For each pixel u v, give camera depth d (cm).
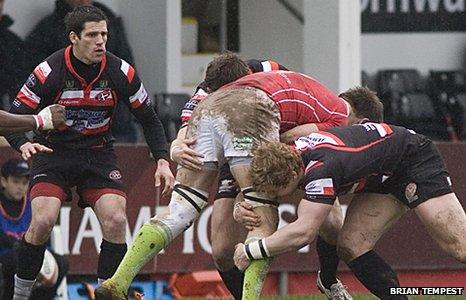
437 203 2222
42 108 2388
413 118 4434
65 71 2356
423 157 2244
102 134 2419
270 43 4550
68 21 2347
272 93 2203
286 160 2086
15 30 4131
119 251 2388
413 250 3406
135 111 2436
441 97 4569
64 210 3164
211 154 2184
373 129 2212
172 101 4047
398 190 2253
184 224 2197
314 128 2225
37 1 4159
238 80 2250
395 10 4834
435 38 4875
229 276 2400
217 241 2372
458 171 3422
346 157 2136
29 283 2416
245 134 2152
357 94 2370
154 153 2472
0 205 2864
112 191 2402
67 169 2394
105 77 2377
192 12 4541
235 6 4566
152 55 4300
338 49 4069
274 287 3341
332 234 2425
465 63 4875
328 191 2102
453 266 3431
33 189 2392
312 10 4134
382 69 4778
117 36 3969
